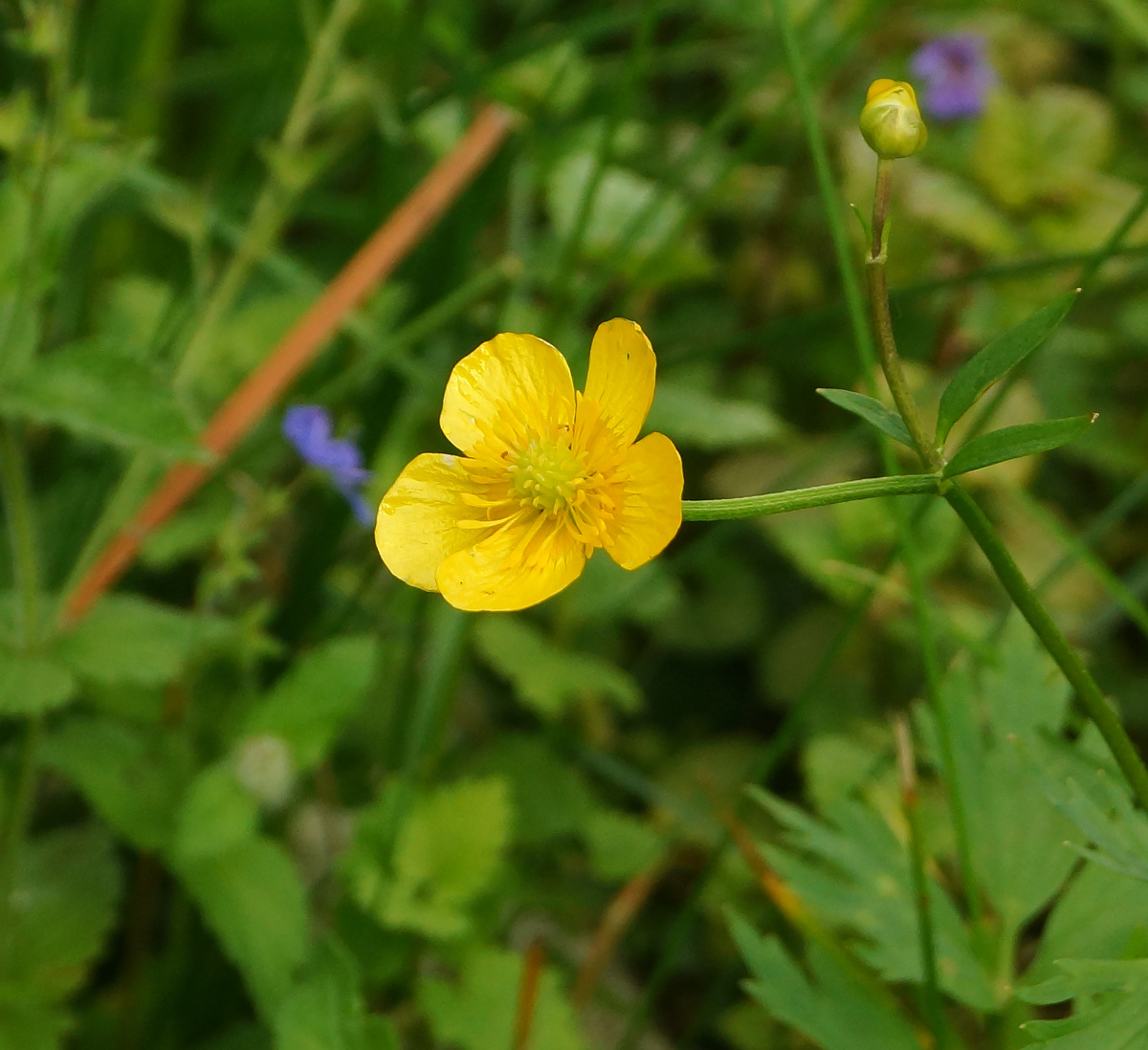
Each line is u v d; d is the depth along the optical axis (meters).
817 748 0.31
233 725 0.29
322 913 0.31
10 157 0.25
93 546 0.28
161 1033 0.28
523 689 0.31
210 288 0.35
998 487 0.32
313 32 0.31
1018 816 0.25
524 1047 0.27
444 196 0.30
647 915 0.33
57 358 0.25
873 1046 0.24
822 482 0.37
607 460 0.21
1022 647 0.25
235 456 0.30
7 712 0.25
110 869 0.28
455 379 0.22
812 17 0.32
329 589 0.35
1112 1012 0.21
